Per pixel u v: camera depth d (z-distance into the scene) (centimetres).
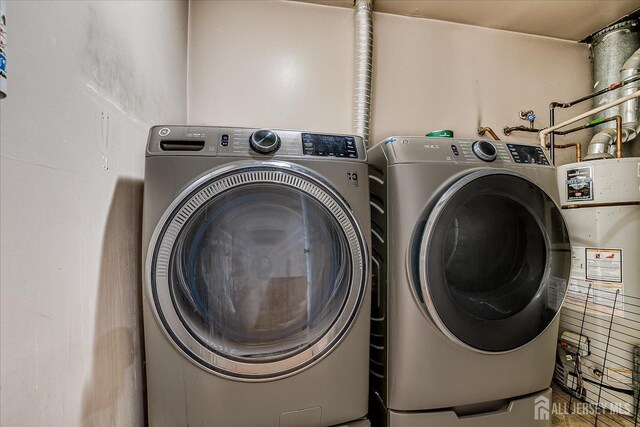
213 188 79
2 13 38
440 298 91
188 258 79
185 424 77
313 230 88
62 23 60
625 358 132
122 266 82
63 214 59
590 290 142
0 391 44
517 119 203
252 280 84
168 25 133
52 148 56
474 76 199
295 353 83
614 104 147
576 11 183
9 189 46
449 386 96
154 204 77
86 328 65
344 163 92
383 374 101
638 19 188
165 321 75
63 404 57
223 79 169
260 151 85
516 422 102
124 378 81
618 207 137
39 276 52
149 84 108
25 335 49
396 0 177
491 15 189
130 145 90
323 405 86
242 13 172
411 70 191
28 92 50
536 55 207
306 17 179
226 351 80
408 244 95
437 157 100
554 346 108
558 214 104
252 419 81
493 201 102
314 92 179
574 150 208
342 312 87
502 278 104
